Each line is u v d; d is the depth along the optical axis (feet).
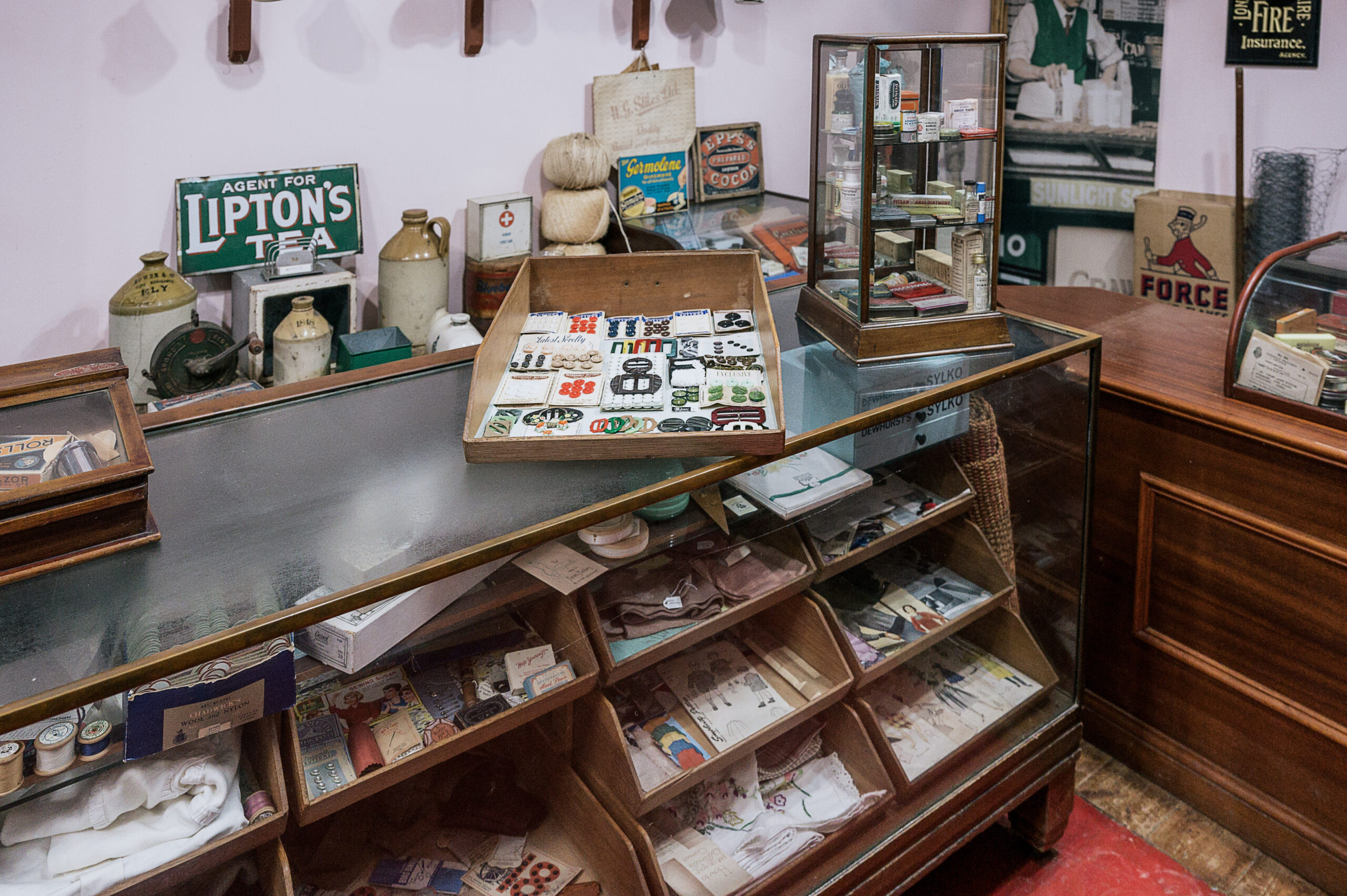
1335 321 7.04
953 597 6.97
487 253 9.10
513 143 9.61
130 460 4.23
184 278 7.93
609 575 5.13
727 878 5.66
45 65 7.13
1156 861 7.86
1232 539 7.47
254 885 4.34
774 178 11.91
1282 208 12.25
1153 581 8.17
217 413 5.72
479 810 5.22
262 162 8.23
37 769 3.64
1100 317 9.44
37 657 3.61
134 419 4.60
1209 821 8.21
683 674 5.98
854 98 6.13
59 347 7.74
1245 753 7.85
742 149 10.93
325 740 4.40
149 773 3.93
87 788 3.84
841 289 6.73
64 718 3.70
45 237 7.45
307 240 8.46
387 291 8.52
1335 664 7.04
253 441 5.43
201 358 7.29
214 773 4.03
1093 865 7.84
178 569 4.19
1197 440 7.48
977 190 6.31
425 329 8.61
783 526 5.84
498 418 5.23
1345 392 6.85
